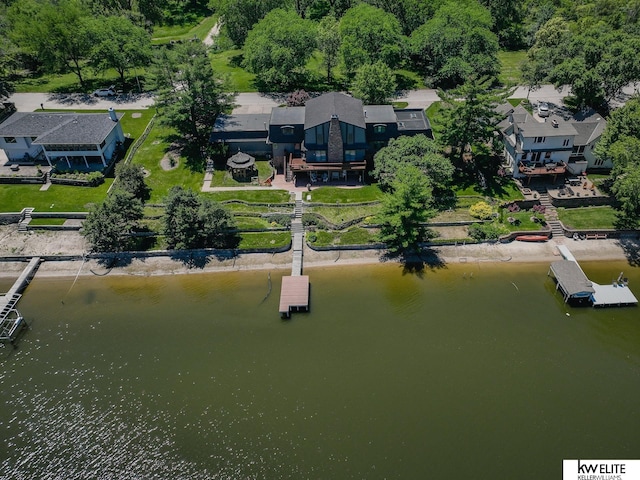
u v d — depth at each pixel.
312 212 74.38
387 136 80.31
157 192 77.81
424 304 62.38
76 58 104.12
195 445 47.44
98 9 114.44
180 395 51.84
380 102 89.31
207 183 79.50
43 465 46.31
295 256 68.25
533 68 95.06
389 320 60.09
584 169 78.31
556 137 74.56
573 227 71.56
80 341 58.28
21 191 77.06
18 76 108.69
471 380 53.12
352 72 106.12
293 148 80.88
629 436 48.06
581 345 57.06
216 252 69.50
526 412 50.09
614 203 74.56
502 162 81.44
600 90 87.88
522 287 64.75
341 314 60.94
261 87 103.56
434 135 79.19
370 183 79.62
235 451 46.91
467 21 104.50
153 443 47.69
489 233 70.38
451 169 72.56
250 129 83.06
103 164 80.94
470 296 63.47
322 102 81.31
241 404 50.84
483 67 99.44
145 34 105.81
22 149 81.75
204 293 64.56
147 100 100.31
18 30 100.50
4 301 62.94
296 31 96.12
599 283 65.06
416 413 49.94
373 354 55.91
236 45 120.31
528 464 45.72
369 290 64.44
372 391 51.97
